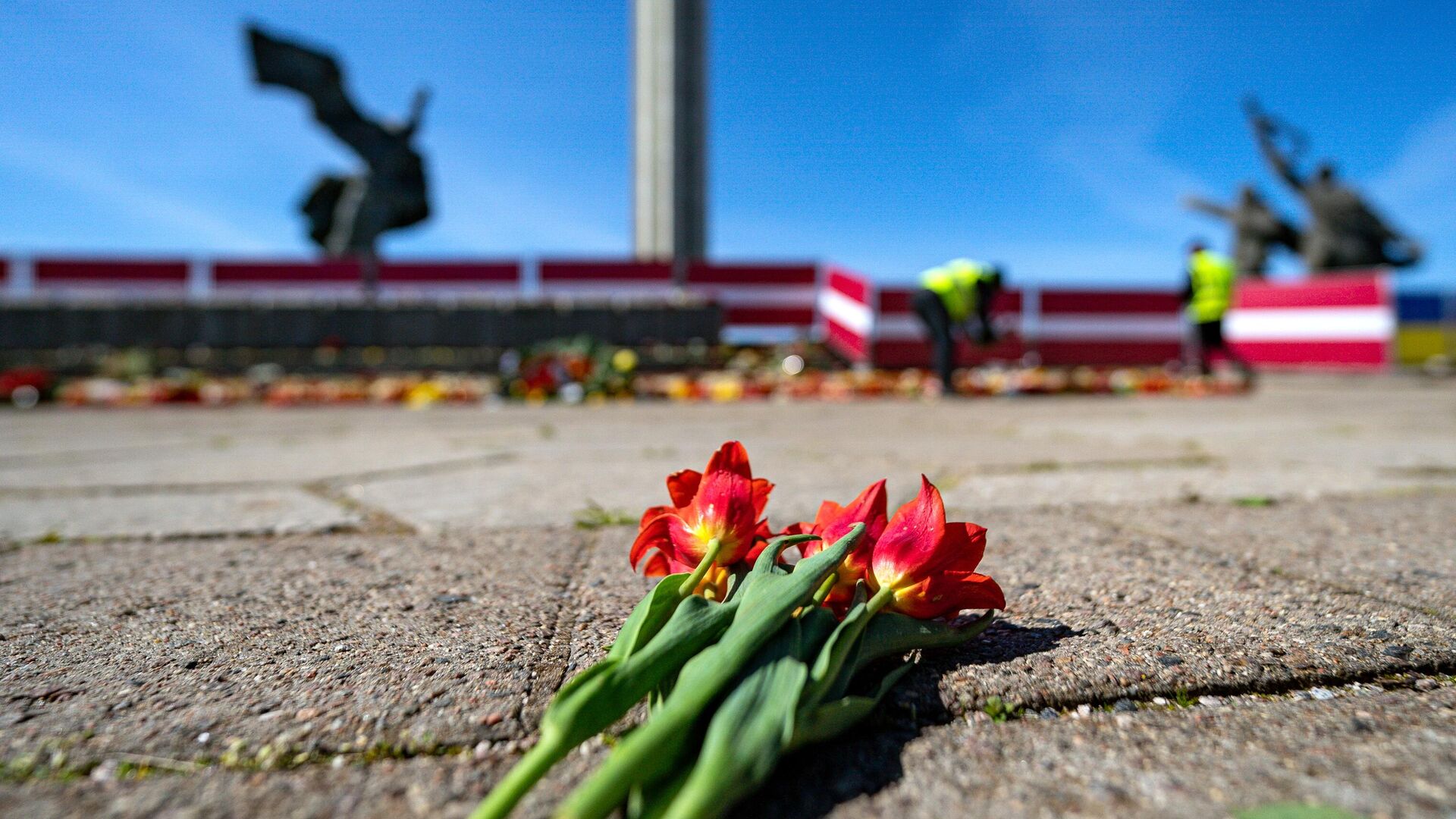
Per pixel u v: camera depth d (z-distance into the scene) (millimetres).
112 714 889
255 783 747
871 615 827
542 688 945
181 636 1147
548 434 4668
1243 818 660
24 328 10375
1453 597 1248
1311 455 3248
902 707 866
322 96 17641
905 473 2791
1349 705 887
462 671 999
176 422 5949
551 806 688
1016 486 2482
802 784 727
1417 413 5672
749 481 954
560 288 11781
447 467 3133
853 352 11281
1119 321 11812
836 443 3945
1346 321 11898
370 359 10508
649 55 18094
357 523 1994
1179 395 8531
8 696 938
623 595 1340
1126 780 734
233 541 1810
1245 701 899
